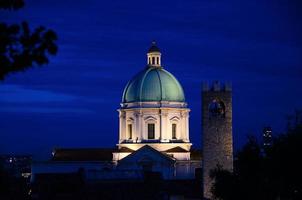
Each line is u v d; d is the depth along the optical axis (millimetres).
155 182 152875
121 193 145125
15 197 129250
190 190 176375
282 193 104500
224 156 185375
